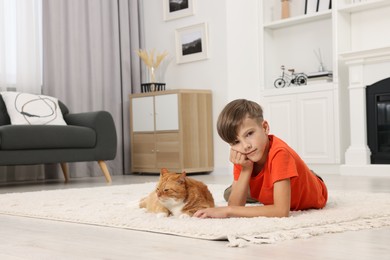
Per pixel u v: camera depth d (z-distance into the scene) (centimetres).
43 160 438
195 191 185
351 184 365
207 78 553
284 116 533
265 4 573
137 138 564
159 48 595
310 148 514
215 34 546
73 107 544
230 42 539
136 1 600
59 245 152
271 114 543
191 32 564
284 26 568
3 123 471
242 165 179
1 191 397
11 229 189
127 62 592
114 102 579
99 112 473
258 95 558
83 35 557
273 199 185
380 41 510
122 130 586
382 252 129
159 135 543
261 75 559
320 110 508
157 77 593
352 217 181
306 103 517
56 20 535
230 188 231
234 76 541
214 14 546
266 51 568
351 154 482
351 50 524
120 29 588
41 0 532
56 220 209
